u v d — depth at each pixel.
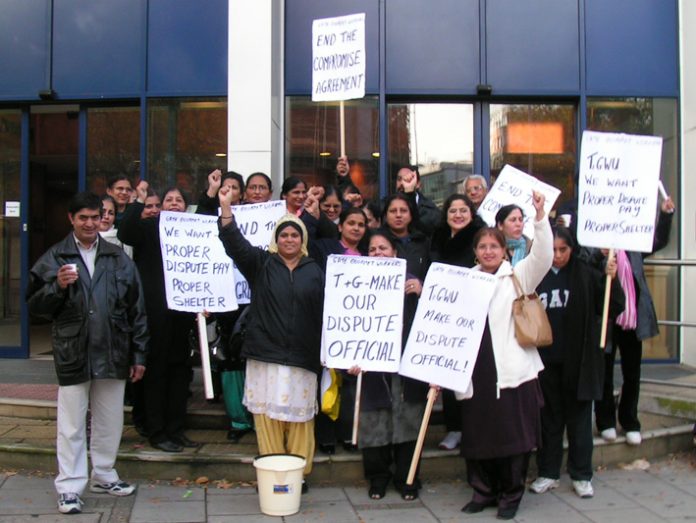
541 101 8.65
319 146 8.52
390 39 8.49
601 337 5.08
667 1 8.60
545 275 5.17
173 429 5.65
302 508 4.95
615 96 8.55
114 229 6.33
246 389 5.12
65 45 8.38
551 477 5.31
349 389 5.20
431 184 8.59
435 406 6.15
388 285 4.98
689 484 5.47
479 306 4.83
